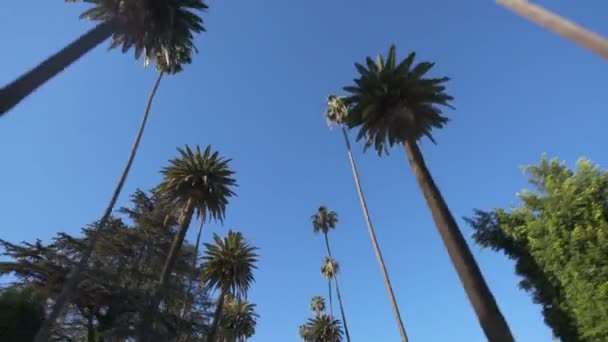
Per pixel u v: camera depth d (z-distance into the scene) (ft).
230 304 213.46
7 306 66.49
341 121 153.89
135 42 71.15
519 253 83.25
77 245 123.65
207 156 132.77
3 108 40.57
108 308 123.03
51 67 47.29
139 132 110.01
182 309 141.08
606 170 78.13
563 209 76.43
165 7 70.18
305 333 264.72
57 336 114.62
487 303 55.21
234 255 148.46
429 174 69.87
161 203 146.20
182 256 155.43
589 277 68.80
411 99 76.28
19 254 111.65
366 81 77.77
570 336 70.69
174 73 124.06
